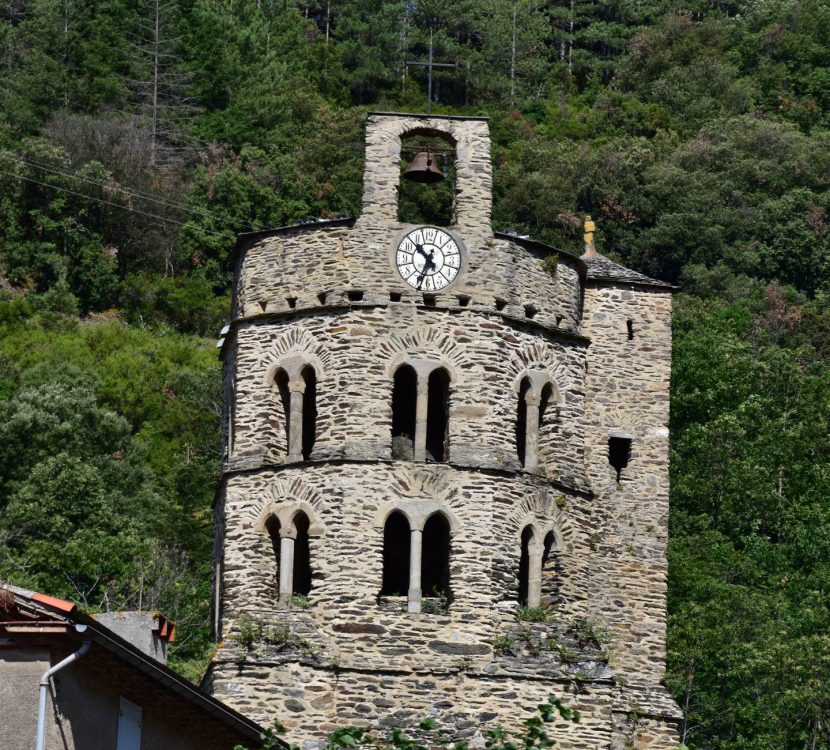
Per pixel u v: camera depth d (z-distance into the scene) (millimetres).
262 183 161625
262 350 79000
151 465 126375
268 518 76812
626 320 82562
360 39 186250
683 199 163000
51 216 157000
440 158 154125
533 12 198000
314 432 78500
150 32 177250
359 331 77812
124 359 139875
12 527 107625
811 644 94562
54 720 45219
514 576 76312
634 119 181750
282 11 188875
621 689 78438
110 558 101562
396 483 76188
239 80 174375
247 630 73500
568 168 164250
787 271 162250
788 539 113938
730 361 123500
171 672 49594
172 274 158875
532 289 80188
